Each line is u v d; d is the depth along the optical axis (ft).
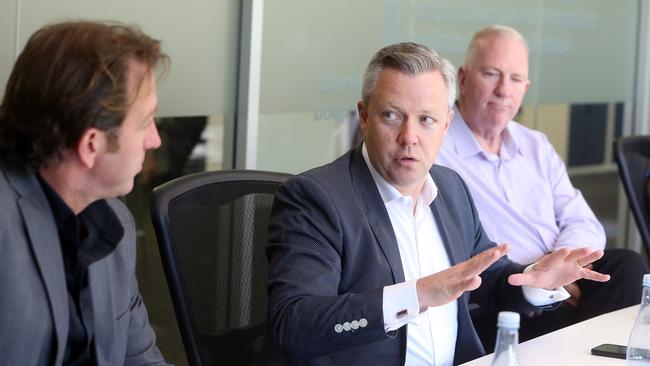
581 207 14.96
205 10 13.87
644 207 14.40
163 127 13.71
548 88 18.97
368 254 9.31
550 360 8.56
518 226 14.38
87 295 7.38
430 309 9.62
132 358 8.26
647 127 21.16
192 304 9.57
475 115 14.30
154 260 14.24
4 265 6.71
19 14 12.03
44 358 7.00
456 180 10.71
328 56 15.33
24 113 6.70
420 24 16.51
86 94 6.63
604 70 20.15
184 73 13.75
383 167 9.57
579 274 9.24
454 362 9.89
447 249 10.08
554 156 15.16
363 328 8.33
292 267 8.91
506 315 6.46
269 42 14.57
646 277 8.21
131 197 13.84
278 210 9.46
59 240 7.08
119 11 12.93
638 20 20.70
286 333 8.54
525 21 18.30
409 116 9.39
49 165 6.91
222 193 10.04
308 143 15.29
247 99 14.33
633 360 8.20
